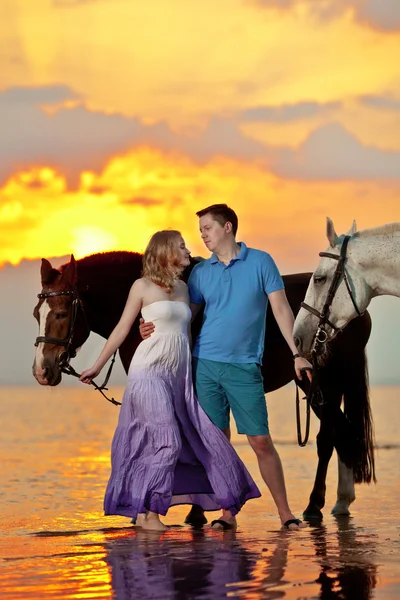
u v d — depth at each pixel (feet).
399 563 16.53
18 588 14.94
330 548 18.11
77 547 18.53
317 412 24.85
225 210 20.79
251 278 20.61
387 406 145.18
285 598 13.96
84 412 127.13
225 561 16.83
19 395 257.75
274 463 20.88
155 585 15.01
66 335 22.52
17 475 36.50
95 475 36.50
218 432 20.43
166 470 20.20
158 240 20.58
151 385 20.18
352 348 24.00
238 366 20.51
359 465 23.93
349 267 21.54
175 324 20.51
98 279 23.22
